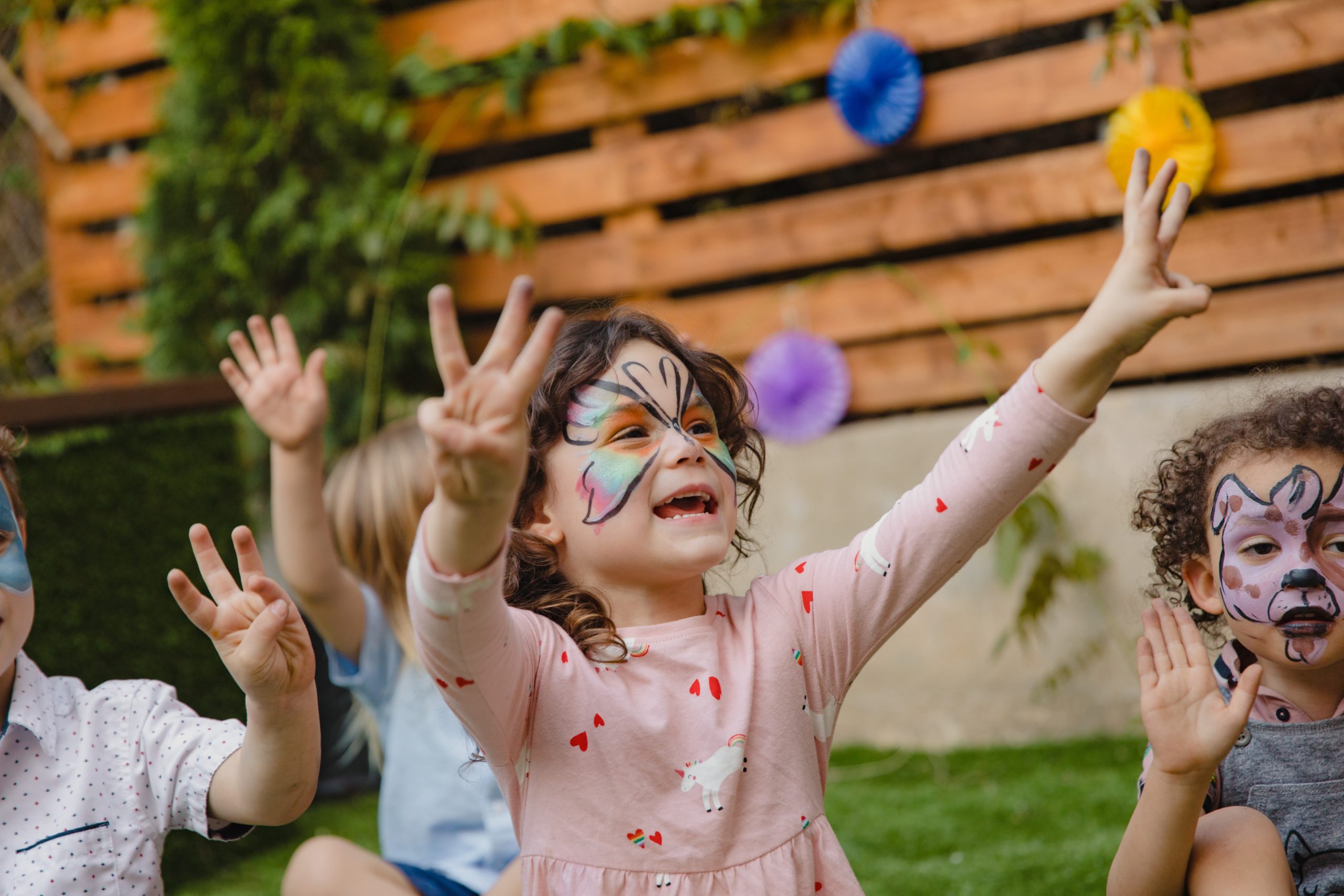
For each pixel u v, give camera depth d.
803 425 3.79
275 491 2.06
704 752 1.45
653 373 1.56
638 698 1.47
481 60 4.14
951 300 3.71
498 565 1.27
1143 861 1.51
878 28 3.68
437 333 1.18
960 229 3.67
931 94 3.64
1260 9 3.34
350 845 2.11
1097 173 3.53
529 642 1.48
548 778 1.46
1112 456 3.48
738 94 3.88
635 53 3.83
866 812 3.08
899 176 3.89
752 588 1.61
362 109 4.06
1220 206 3.57
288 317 4.09
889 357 3.79
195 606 1.45
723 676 1.50
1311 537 1.58
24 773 1.63
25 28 4.58
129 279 4.57
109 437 3.05
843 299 3.83
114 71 4.62
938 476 1.51
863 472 3.75
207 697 3.19
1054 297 3.61
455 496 1.20
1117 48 3.46
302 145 4.14
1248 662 1.68
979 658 3.60
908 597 1.52
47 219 4.62
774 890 1.42
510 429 1.18
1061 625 3.52
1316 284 3.35
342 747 3.52
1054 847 2.69
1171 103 3.29
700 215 4.09
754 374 3.82
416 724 2.22
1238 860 1.50
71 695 1.71
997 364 3.69
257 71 4.14
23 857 1.59
